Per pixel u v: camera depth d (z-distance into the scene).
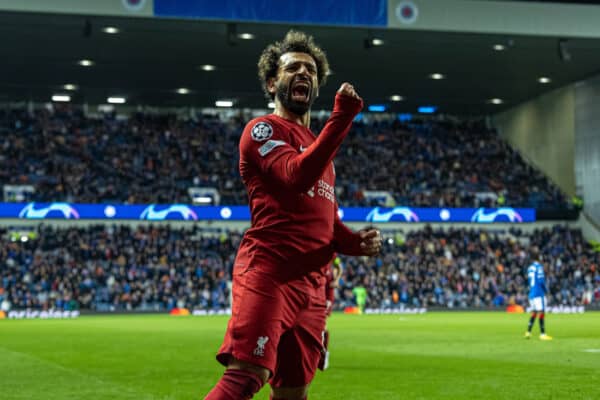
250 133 6.89
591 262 88.31
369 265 86.62
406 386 17.67
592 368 21.88
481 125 111.56
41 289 76.12
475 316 68.00
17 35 72.25
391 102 103.44
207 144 99.75
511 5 69.25
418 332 41.94
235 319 6.71
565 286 86.19
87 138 96.88
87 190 88.62
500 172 101.62
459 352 27.97
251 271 6.81
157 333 41.94
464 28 68.56
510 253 90.88
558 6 69.94
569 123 93.94
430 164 102.06
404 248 89.75
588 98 90.38
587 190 90.81
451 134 108.31
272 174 6.57
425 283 85.56
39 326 51.12
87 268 80.00
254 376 6.58
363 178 97.69
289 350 7.02
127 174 92.56
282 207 6.82
